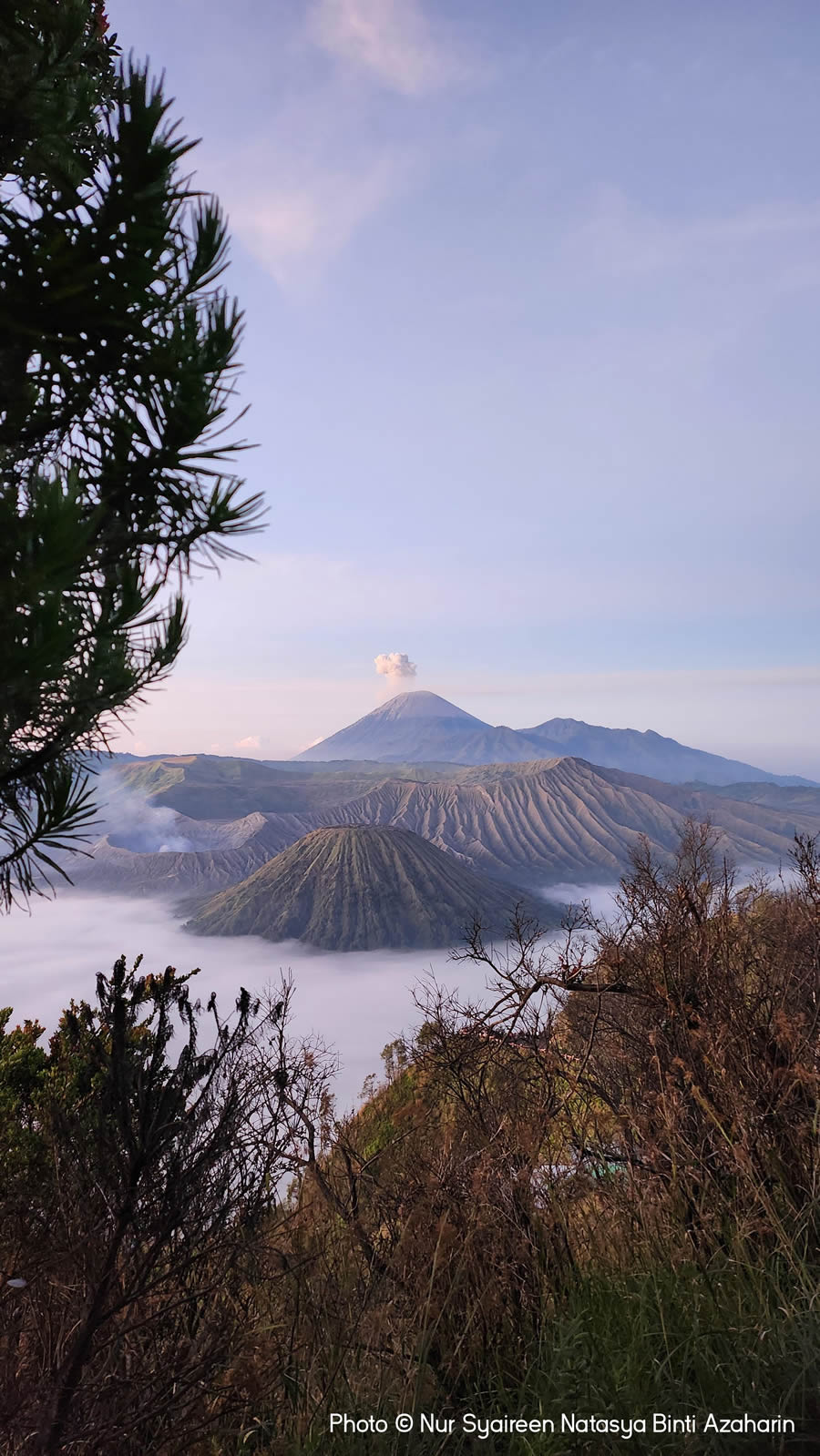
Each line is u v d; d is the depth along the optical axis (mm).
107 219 1594
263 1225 2486
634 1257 2604
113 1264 1925
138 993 2197
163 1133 2008
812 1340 1961
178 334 1661
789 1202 2430
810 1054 2658
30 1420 1751
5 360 1581
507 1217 2691
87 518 1598
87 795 1635
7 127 1562
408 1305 2570
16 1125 3049
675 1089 2793
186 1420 2000
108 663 1585
